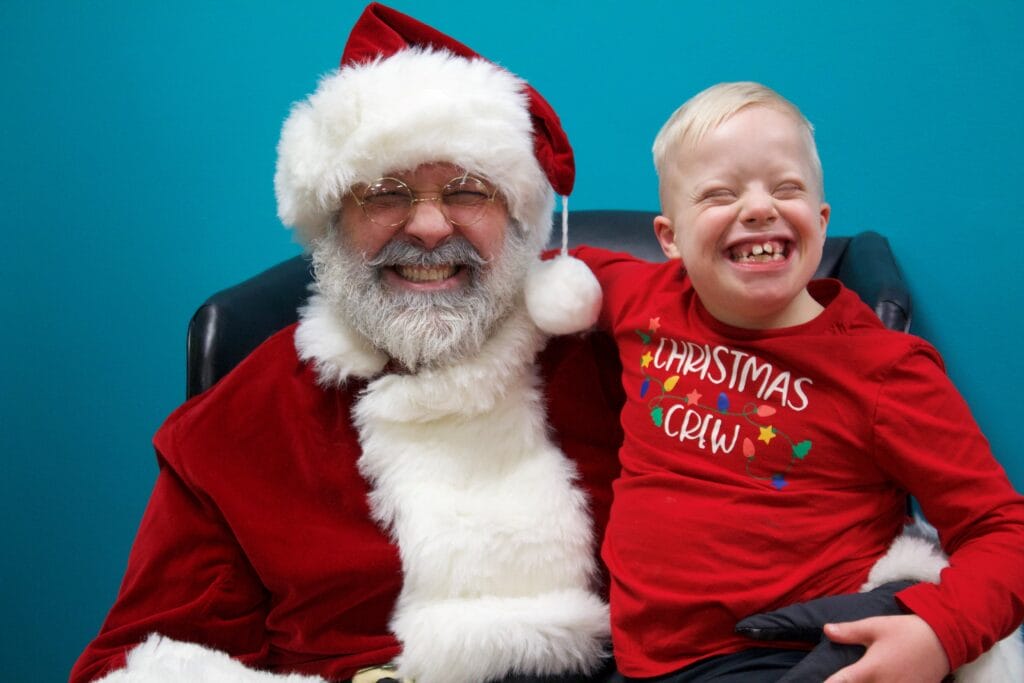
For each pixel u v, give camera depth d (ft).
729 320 3.54
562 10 5.67
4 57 6.50
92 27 6.35
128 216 6.44
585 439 4.13
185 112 6.29
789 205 3.33
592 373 4.17
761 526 3.34
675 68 5.54
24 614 6.79
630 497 3.63
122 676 3.59
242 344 4.67
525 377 4.09
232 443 4.08
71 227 6.52
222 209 6.31
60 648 6.76
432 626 3.68
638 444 3.68
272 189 6.21
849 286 4.51
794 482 3.38
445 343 3.88
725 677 3.22
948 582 3.03
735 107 3.44
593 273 4.23
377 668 3.84
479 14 5.81
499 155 3.89
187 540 4.02
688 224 3.48
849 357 3.32
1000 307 5.23
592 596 3.83
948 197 5.22
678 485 3.51
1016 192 5.12
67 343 6.59
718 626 3.33
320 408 4.16
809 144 3.46
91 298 6.54
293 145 4.11
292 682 3.72
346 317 4.15
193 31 6.21
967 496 3.14
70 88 6.43
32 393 6.66
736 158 3.37
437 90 3.85
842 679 2.88
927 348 3.33
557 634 3.64
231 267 6.35
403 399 3.93
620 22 5.59
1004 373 5.27
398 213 3.92
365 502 4.02
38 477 6.70
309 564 3.93
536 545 3.82
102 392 6.58
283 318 4.99
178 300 6.44
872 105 5.25
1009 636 3.29
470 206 3.95
